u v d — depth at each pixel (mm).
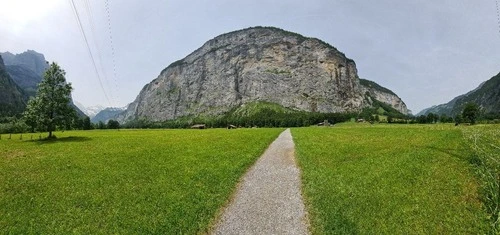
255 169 32250
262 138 63688
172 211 20188
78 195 24625
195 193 23750
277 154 41781
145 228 17875
